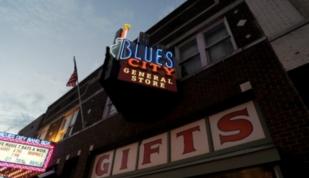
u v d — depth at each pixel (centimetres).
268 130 488
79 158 991
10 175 1424
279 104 487
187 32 934
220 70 674
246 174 482
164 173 615
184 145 637
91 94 1366
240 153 493
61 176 1030
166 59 740
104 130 974
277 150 434
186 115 669
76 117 1368
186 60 858
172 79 705
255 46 625
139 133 782
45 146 1195
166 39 1030
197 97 677
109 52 718
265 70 559
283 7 631
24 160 1109
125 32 819
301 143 415
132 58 687
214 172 512
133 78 644
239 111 572
